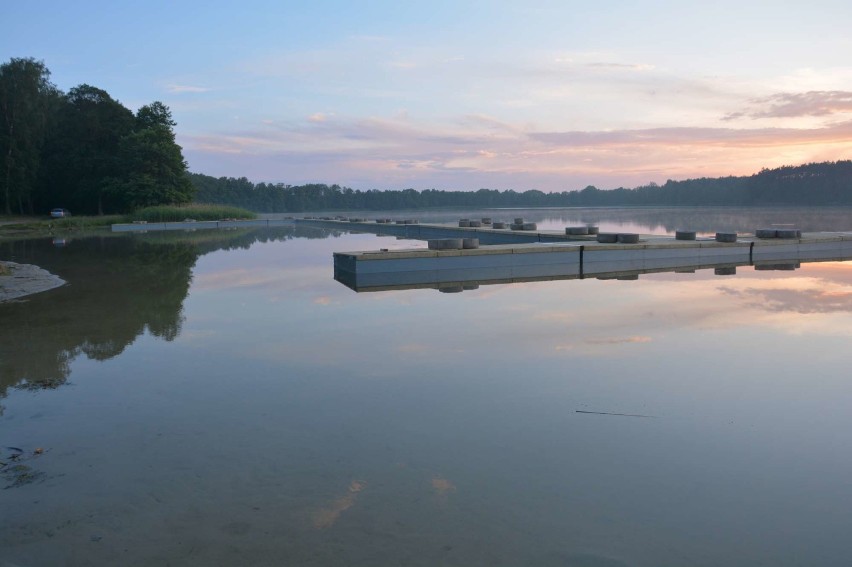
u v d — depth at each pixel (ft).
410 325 25.67
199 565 8.80
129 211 176.86
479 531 9.51
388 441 13.19
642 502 10.39
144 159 173.47
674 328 24.29
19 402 16.25
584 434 13.46
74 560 8.99
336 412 15.08
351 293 35.58
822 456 12.19
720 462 11.95
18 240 93.81
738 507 10.19
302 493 10.89
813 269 45.68
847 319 25.67
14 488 11.33
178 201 178.91
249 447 13.00
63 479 11.68
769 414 14.60
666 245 52.16
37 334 24.57
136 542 9.45
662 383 17.11
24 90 173.99
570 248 49.08
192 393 16.84
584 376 17.84
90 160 178.81
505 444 12.93
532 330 24.27
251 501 10.65
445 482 11.22
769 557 8.76
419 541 9.25
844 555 8.79
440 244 47.60
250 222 161.89
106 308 30.66
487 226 88.53
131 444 13.32
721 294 33.09
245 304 31.71
